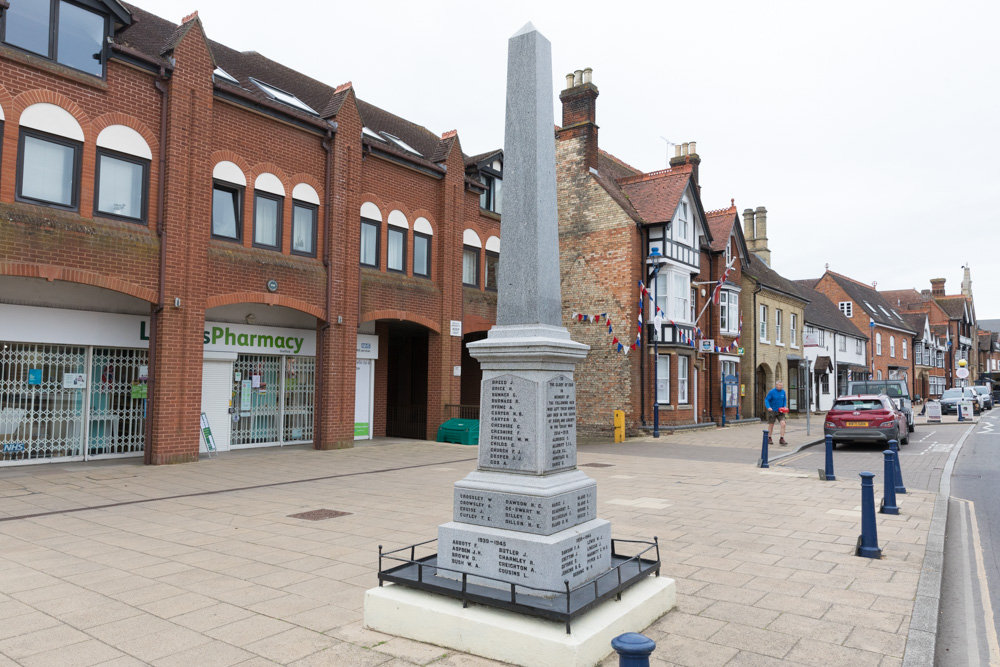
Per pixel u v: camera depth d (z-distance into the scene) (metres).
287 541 7.12
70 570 5.98
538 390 4.77
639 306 22.30
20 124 11.20
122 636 4.44
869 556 6.59
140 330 13.83
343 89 16.75
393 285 17.92
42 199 11.50
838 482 11.80
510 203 5.27
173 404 12.96
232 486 10.79
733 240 28.62
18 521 8.06
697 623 4.77
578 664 3.82
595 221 23.08
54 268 11.32
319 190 16.19
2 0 10.91
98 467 12.31
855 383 24.94
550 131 5.46
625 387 21.83
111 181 12.45
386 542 7.08
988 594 5.89
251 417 16.06
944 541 7.59
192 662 4.04
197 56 13.56
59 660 4.05
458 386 19.92
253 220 14.75
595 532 4.93
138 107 12.80
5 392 12.20
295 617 4.81
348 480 11.67
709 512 8.94
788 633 4.59
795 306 35.25
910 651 4.26
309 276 15.66
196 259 13.35
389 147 17.94
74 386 13.05
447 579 4.74
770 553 6.76
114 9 12.40
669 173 24.66
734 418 27.72
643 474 12.93
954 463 15.61
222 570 6.01
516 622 4.11
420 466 13.73
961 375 40.25
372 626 4.58
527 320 5.02
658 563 5.18
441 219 19.69
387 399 22.22
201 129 13.56
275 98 16.03
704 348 24.95
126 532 7.53
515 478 4.74
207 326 14.87
